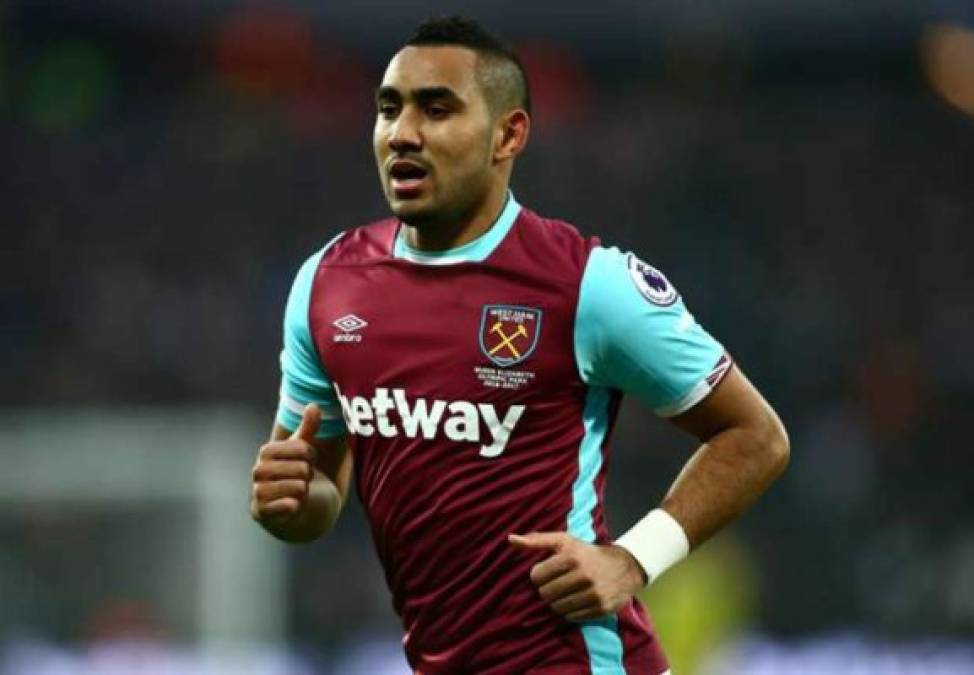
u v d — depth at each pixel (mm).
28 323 73562
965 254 78875
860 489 62406
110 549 41094
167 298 74125
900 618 54406
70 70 85375
